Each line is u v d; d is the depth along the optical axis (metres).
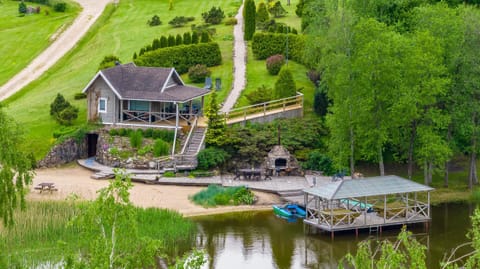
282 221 58.25
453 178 70.75
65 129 74.88
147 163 69.75
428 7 67.75
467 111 65.19
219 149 70.56
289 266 48.16
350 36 63.97
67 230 49.97
